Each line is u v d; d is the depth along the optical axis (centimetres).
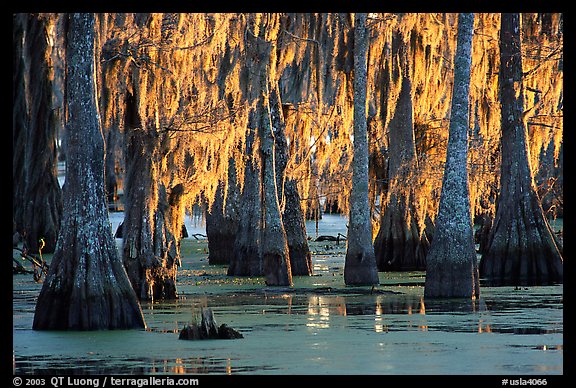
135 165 4359
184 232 10006
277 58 5388
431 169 6238
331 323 3650
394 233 6275
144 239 4381
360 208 5197
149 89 4331
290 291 4897
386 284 5288
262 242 5766
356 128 5194
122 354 2967
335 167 6512
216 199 6775
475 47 6391
